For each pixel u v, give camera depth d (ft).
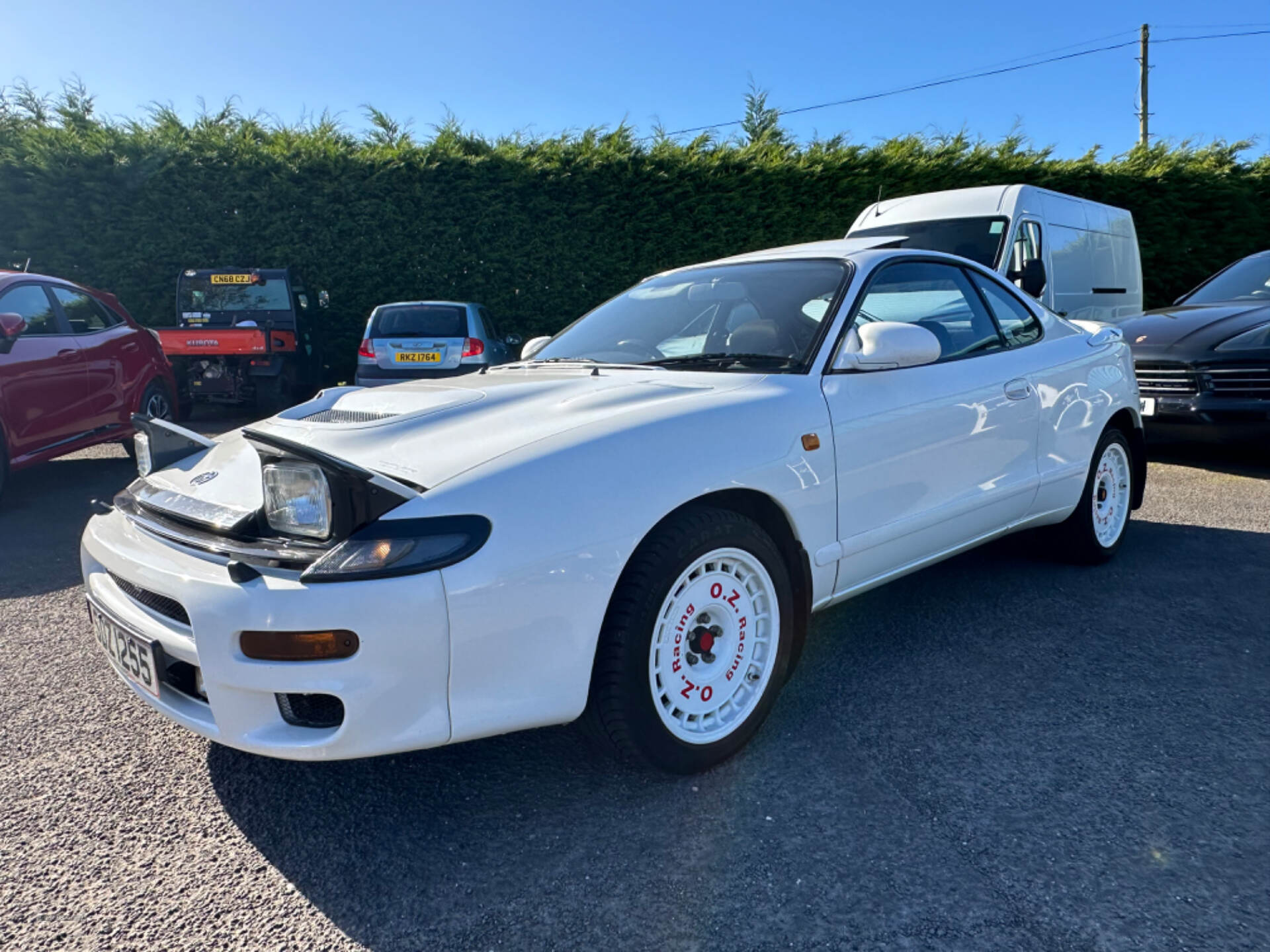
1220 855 6.74
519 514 6.82
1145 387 22.35
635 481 7.41
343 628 6.30
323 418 8.58
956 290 11.72
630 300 12.34
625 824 7.38
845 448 9.20
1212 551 14.85
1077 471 12.87
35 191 39.37
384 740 6.49
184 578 6.86
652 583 7.44
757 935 6.04
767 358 9.73
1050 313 13.51
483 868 6.87
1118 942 5.85
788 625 8.73
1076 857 6.77
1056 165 51.80
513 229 45.16
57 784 8.24
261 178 41.96
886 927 6.07
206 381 33.71
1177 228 54.70
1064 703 9.38
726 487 8.00
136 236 41.01
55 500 20.80
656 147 46.62
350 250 43.45
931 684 9.92
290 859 7.07
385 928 6.23
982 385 11.07
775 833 7.19
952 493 10.66
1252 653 10.57
